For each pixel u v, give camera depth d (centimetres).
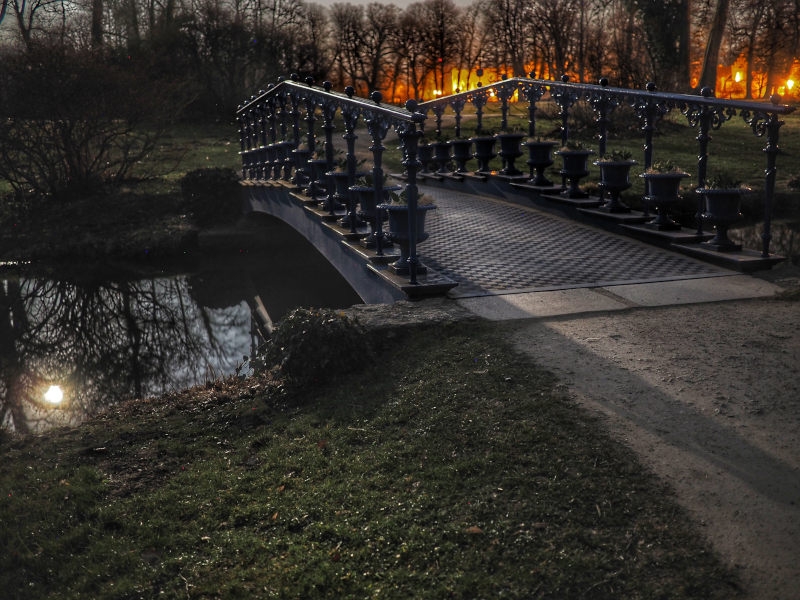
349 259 737
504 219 923
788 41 3728
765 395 366
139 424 412
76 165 1844
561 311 525
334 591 243
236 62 2902
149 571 264
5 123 1712
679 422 342
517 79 1092
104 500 321
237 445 372
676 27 2559
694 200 1238
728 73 4806
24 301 1203
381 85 4603
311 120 882
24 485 339
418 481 308
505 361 430
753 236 1002
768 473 294
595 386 388
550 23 3391
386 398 402
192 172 1673
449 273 650
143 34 3666
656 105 750
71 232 1591
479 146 1158
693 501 279
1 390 778
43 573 272
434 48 4600
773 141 601
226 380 495
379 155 631
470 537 265
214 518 298
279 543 275
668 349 438
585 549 254
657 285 591
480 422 356
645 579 238
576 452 319
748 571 239
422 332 494
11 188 1912
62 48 1788
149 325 1059
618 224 812
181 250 1490
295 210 979
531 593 235
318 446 354
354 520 284
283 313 1066
